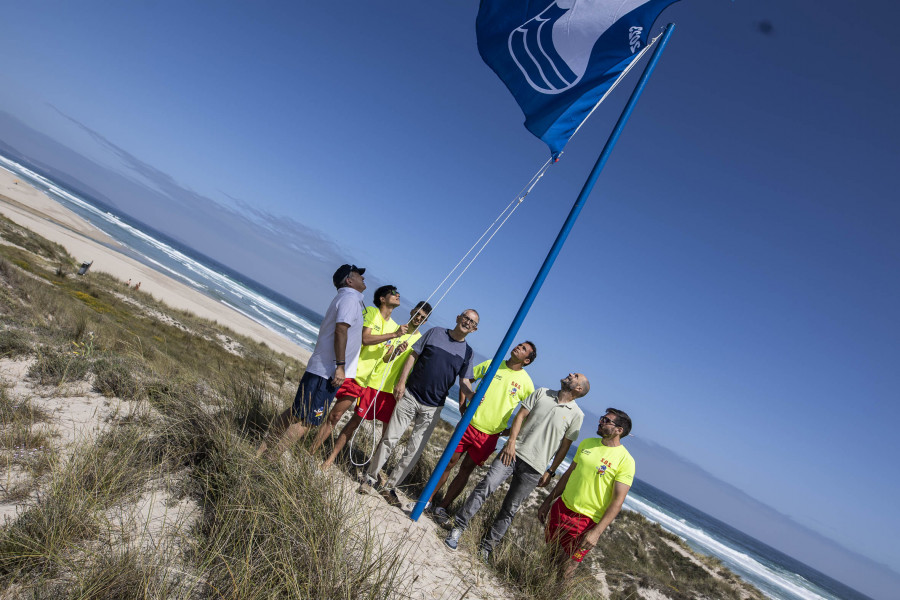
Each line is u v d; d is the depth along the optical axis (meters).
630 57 4.46
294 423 3.85
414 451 4.53
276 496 3.06
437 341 4.57
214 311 45.19
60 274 21.36
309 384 3.92
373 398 4.58
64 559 2.35
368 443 5.84
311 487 3.28
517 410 4.87
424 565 3.53
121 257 52.66
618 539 13.72
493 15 4.39
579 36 4.39
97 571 2.28
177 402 4.18
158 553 2.56
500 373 4.95
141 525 2.80
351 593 2.59
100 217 120.00
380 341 4.48
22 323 6.89
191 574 2.50
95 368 5.27
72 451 3.37
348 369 4.11
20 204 56.66
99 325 10.67
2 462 3.07
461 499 5.54
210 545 2.70
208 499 3.20
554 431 4.50
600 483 4.27
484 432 4.86
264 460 3.51
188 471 3.49
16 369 4.92
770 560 87.06
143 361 6.15
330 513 3.11
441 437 10.84
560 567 4.25
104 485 2.98
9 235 26.38
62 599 2.12
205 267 143.12
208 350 18.83
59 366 5.01
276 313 93.12
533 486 4.50
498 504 5.68
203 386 5.32
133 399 4.75
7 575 2.23
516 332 4.46
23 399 4.07
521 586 3.97
